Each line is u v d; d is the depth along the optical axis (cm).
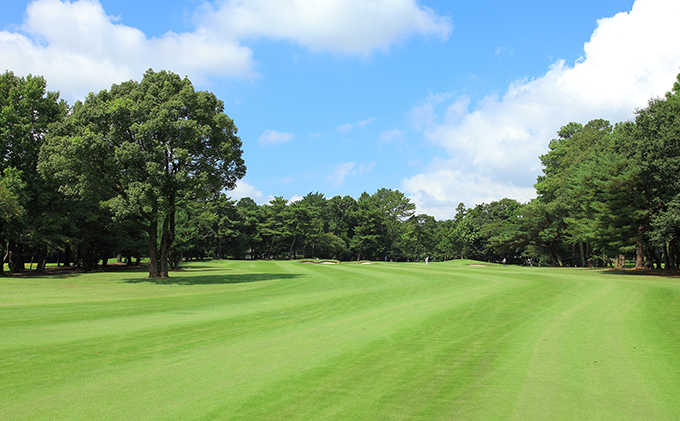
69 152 2614
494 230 8831
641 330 1018
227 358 762
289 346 862
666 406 527
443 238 10125
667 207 3066
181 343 888
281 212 9856
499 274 3259
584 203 3694
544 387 604
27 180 3681
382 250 10369
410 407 523
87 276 3491
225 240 9675
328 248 10412
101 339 922
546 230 6012
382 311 1353
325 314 1306
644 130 3269
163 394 566
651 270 3488
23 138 3600
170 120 2752
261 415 491
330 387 600
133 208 2748
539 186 6341
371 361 746
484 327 1071
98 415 489
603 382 627
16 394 561
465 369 697
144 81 3094
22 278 3191
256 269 4828
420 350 830
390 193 11888
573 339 927
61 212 4103
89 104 2941
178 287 2423
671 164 2964
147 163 2597
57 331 1012
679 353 794
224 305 1559
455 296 1753
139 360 745
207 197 3394
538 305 1467
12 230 3634
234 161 3447
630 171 3092
